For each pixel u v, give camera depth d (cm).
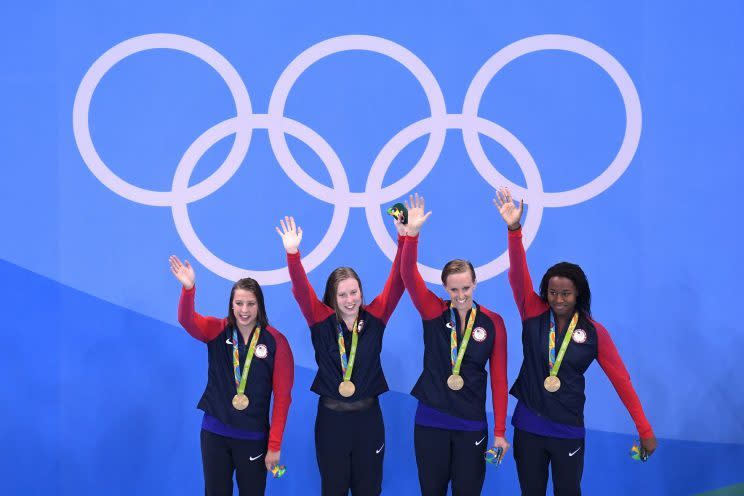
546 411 835
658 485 1030
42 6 1017
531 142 1021
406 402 1026
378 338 878
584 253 1024
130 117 1021
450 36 1018
